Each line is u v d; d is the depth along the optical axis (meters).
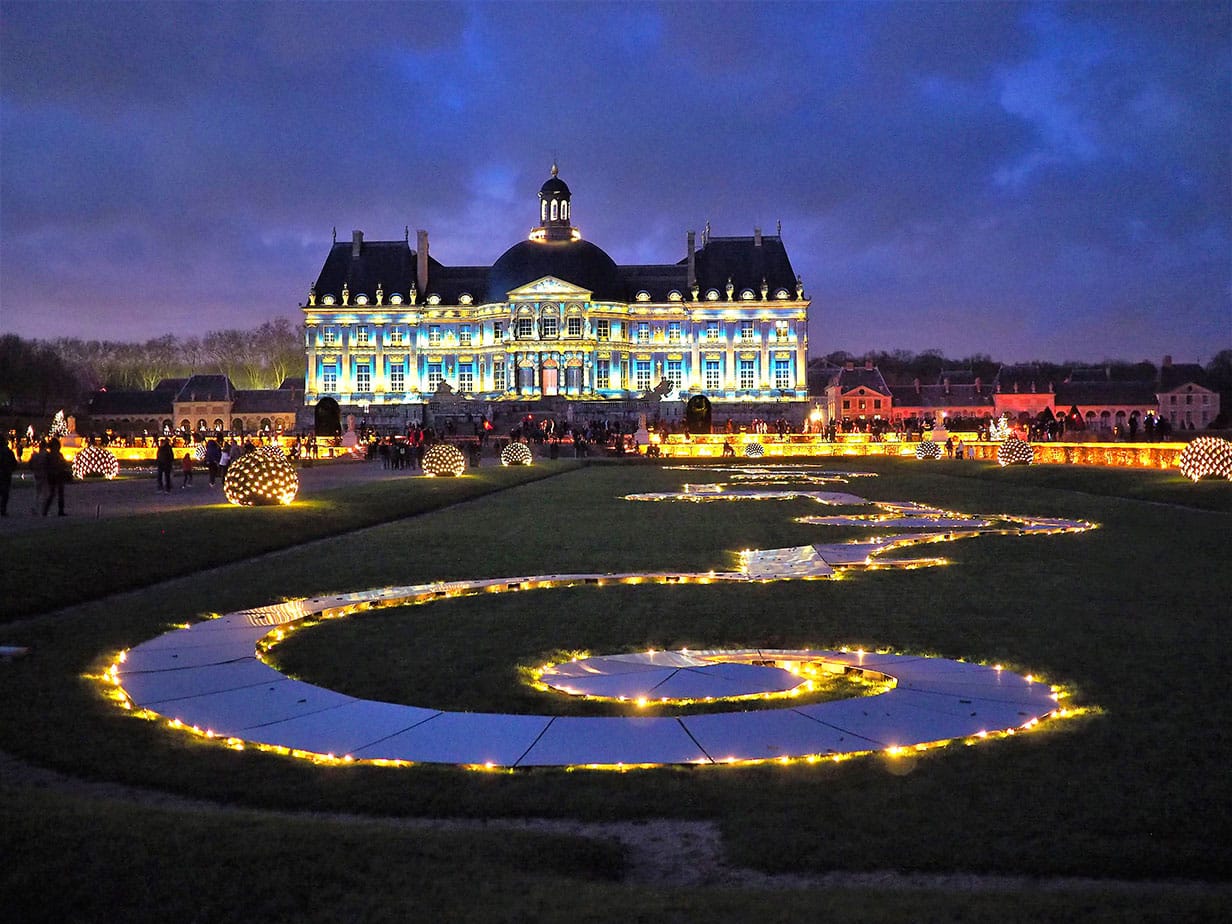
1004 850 9.85
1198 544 32.03
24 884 8.21
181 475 71.12
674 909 8.25
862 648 18.25
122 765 12.31
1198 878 9.45
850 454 111.19
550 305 158.88
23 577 23.67
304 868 8.80
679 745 12.99
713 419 160.75
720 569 27.91
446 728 13.75
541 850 9.60
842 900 8.52
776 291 164.38
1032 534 35.31
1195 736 13.09
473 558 30.16
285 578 26.39
